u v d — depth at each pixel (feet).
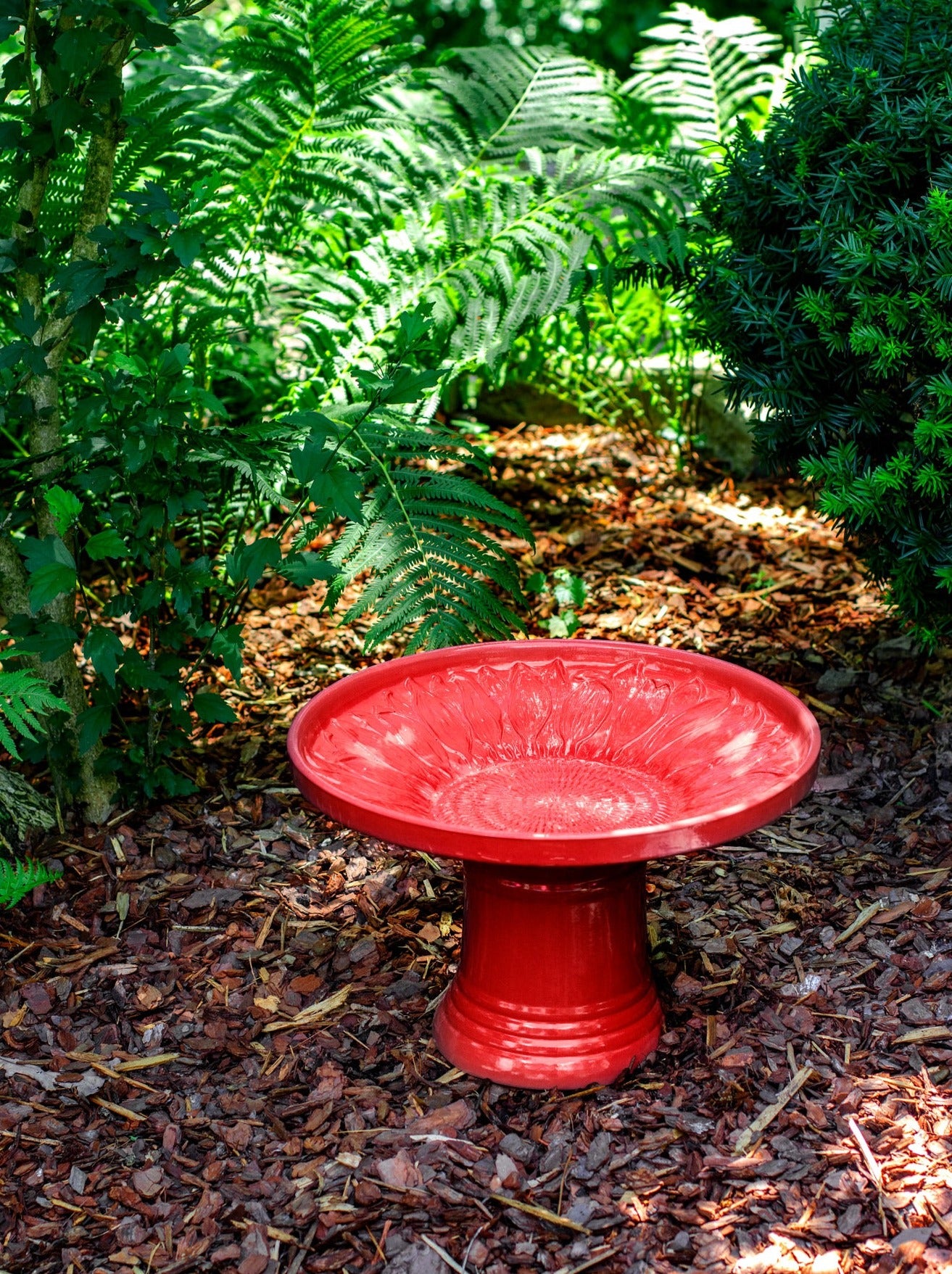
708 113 14.56
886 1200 6.23
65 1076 7.27
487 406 16.35
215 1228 6.30
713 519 13.76
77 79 8.21
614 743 7.68
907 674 10.70
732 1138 6.65
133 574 12.67
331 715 7.41
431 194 12.96
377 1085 7.20
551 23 29.14
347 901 8.77
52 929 8.45
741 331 9.80
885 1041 7.28
